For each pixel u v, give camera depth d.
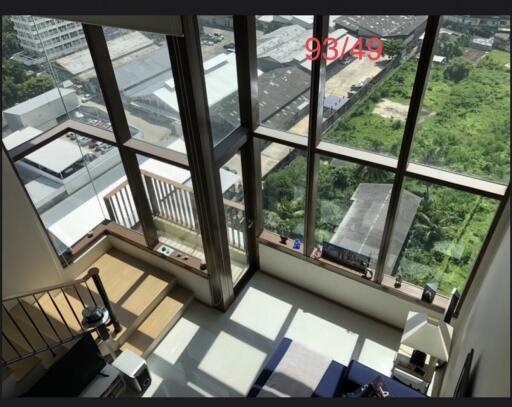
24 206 5.27
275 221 6.16
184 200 5.70
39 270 5.70
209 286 5.96
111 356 5.40
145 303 5.95
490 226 4.34
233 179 5.50
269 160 5.52
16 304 5.47
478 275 4.54
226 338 5.86
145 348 5.59
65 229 5.93
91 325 4.98
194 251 6.17
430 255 5.04
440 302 5.25
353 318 6.01
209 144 4.69
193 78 4.08
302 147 5.04
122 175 6.13
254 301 6.30
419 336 4.55
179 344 5.81
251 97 4.99
